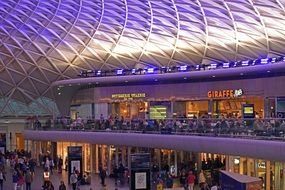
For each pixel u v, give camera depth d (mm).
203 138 31594
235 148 28594
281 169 28438
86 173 41281
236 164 32406
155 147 36219
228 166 33188
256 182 21375
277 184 28828
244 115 39156
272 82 42719
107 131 41531
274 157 25328
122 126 40031
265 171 29812
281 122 25500
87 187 37875
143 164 28516
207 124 31797
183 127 33906
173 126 34875
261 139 26797
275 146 25172
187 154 38344
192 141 32562
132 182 28375
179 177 38188
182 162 38812
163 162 40125
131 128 39062
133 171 28359
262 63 42562
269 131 26281
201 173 33688
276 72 42219
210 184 33500
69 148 38844
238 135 28828
